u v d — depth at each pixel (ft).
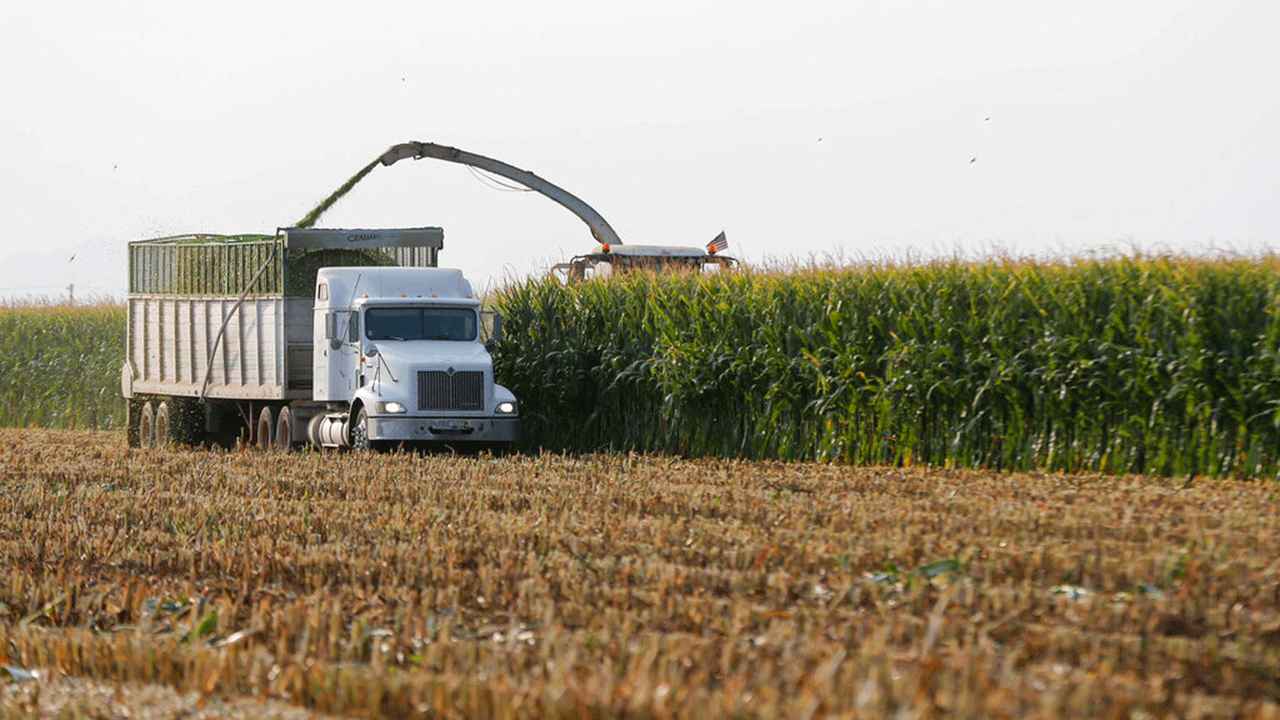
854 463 178.19
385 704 57.11
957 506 118.73
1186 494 130.62
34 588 81.61
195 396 233.55
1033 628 67.62
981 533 101.55
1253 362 147.64
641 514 116.57
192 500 131.44
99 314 333.01
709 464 173.17
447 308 203.51
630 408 212.84
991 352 166.30
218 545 99.45
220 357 226.99
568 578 82.07
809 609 72.33
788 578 79.10
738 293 193.88
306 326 214.69
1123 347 154.92
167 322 241.55
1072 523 105.19
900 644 65.46
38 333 337.52
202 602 78.74
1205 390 148.15
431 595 77.25
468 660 62.54
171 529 113.19
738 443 193.47
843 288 180.96
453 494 131.13
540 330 225.97
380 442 196.75
